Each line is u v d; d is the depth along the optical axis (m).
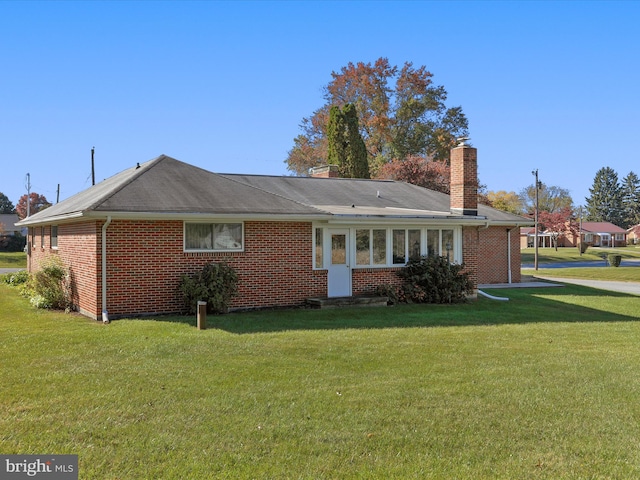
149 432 6.48
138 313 14.76
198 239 15.59
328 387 8.27
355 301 17.50
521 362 10.09
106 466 5.64
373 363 9.77
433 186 42.34
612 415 7.27
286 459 5.84
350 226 18.05
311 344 11.26
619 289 27.59
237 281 15.91
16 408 7.24
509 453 6.07
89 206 14.04
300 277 17.12
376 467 5.70
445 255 19.72
